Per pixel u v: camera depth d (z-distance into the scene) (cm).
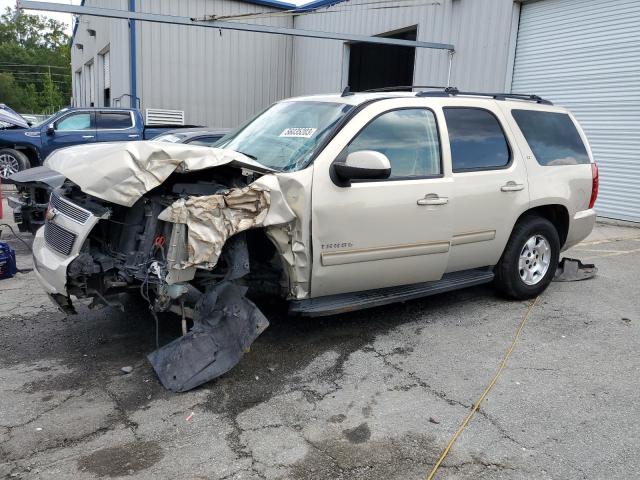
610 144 1016
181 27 1722
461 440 311
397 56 1844
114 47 1819
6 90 6781
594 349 434
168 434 312
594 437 315
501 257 518
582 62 1041
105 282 371
